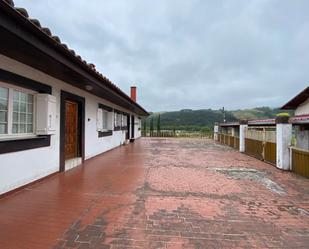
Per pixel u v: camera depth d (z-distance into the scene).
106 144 11.25
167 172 6.73
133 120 20.39
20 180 4.60
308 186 5.45
